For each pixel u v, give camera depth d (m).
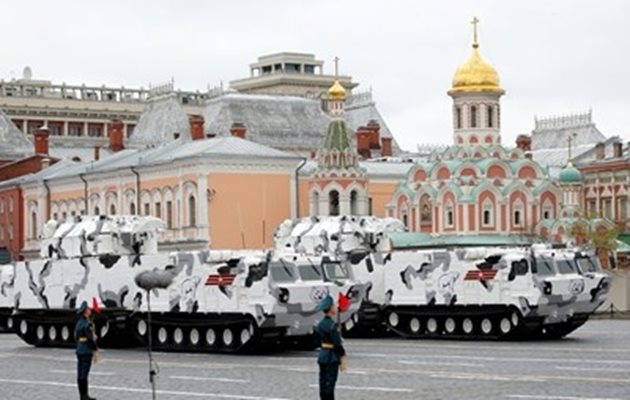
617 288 83.94
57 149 171.88
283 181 111.62
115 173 118.31
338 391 36.44
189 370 45.84
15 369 48.84
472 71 111.31
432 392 35.59
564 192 110.12
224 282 54.16
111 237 62.09
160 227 63.53
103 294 59.78
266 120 145.88
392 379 39.69
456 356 48.81
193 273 55.59
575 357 46.31
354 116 172.38
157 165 112.56
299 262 53.84
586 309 59.38
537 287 57.31
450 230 107.31
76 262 61.38
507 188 107.25
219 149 109.06
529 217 107.69
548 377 38.66
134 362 50.56
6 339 71.19
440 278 60.88
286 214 111.50
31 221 131.50
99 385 41.16
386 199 118.94
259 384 39.69
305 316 53.34
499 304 58.44
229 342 54.75
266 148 112.25
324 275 54.31
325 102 158.88
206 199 107.56
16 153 172.12
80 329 35.62
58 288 62.25
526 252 58.19
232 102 146.88
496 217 106.88
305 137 146.38
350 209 111.19
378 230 68.88
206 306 54.91
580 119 162.75
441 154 112.00
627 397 33.03
